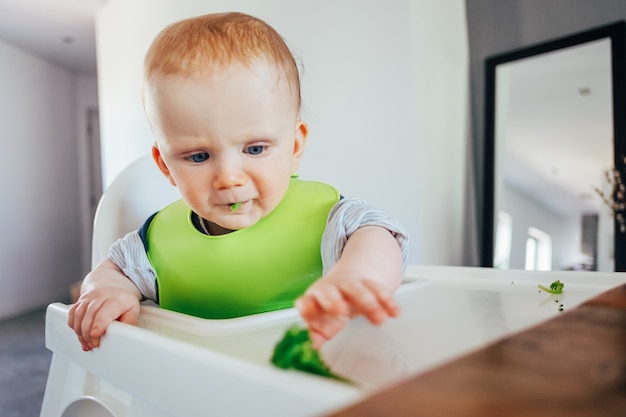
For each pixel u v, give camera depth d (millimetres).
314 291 283
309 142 1918
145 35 2734
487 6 1928
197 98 421
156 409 317
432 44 1756
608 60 1601
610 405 154
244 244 510
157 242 544
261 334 356
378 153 1736
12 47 3832
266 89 440
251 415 230
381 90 1722
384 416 145
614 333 233
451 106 1853
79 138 4582
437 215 1746
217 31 451
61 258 4301
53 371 482
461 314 408
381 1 1715
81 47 3898
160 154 508
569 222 1688
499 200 1862
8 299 3709
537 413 149
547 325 250
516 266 1793
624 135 1559
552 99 1734
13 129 3838
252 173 451
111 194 706
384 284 368
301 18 1933
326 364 255
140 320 428
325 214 523
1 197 3705
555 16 1751
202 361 266
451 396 161
